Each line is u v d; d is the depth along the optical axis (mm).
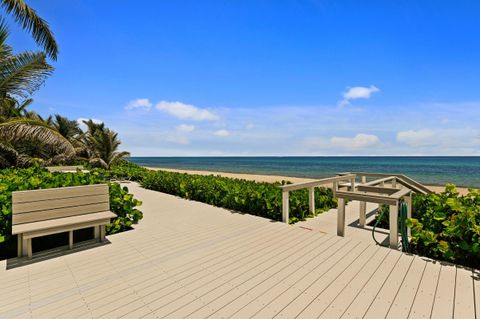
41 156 12023
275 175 28656
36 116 12836
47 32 7234
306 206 5828
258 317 2066
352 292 2432
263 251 3430
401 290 2463
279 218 5141
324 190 7320
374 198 3738
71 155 8383
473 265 3014
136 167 14773
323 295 2381
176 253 3381
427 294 2395
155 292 2439
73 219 3531
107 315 2088
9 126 6770
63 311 2145
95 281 2648
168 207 6230
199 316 2078
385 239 4145
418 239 3371
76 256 3285
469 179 24000
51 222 3379
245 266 2986
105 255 3318
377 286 2537
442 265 2992
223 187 6473
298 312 2131
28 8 6691
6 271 2879
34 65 7371
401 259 3158
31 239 3486
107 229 4168
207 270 2891
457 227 3027
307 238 3926
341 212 4113
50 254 3342
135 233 4219
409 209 4055
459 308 2182
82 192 3764
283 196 4852
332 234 4184
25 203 3295
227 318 2051
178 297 2354
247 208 5715
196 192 7117
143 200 7113
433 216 3617
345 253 3344
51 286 2549
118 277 2732
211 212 5711
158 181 8891
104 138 15414
